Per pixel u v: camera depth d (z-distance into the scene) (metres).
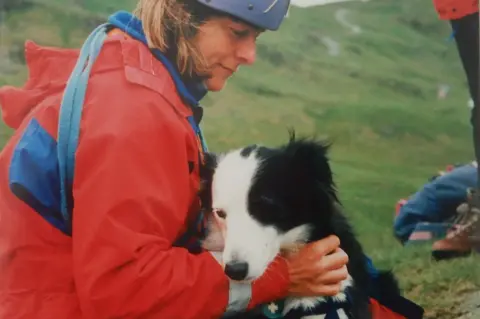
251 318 1.42
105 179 1.27
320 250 1.44
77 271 1.29
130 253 1.26
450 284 1.80
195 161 1.42
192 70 1.47
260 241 1.39
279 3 1.47
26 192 1.35
